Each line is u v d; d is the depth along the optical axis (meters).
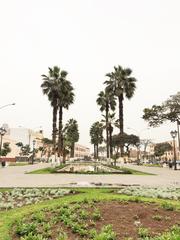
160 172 39.75
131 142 95.25
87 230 7.32
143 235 6.91
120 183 20.48
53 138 49.41
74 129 99.56
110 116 66.56
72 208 9.15
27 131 128.62
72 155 106.19
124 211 8.98
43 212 9.07
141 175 31.75
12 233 7.19
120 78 52.25
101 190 14.87
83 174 32.25
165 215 8.62
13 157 110.75
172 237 6.17
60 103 49.88
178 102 39.19
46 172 35.34
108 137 69.31
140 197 11.72
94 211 8.91
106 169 42.97
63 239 6.66
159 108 39.41
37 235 6.77
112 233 6.79
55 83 49.47
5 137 105.62
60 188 16.05
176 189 15.59
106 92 58.94
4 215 8.98
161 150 134.50
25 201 11.88
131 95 52.69
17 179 24.25
